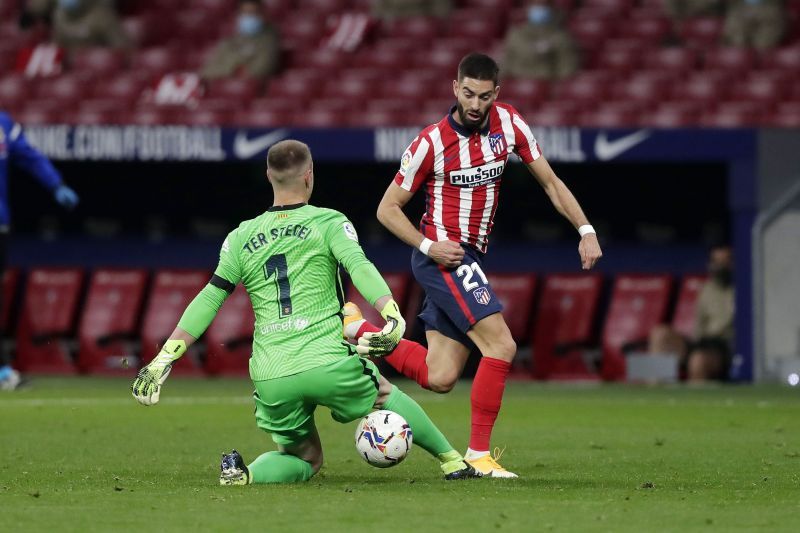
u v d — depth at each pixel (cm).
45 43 7388
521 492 2333
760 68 6575
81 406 4462
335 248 2425
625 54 6744
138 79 6812
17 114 6612
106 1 7219
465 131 2681
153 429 3697
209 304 2441
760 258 5616
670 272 6334
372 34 7094
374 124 6259
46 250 6819
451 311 2666
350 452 3150
